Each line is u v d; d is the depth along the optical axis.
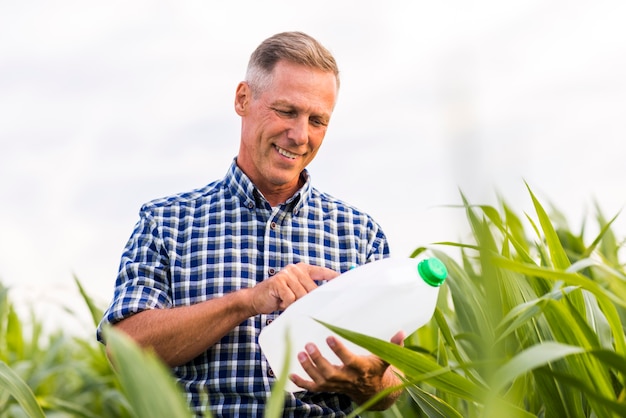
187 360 1.80
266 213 1.98
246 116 2.00
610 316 1.23
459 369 1.56
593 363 1.25
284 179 1.95
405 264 1.62
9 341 3.53
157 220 1.99
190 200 2.05
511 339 1.50
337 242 2.04
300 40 1.92
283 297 1.63
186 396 1.86
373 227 2.12
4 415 2.54
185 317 1.75
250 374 1.83
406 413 1.89
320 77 1.91
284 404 1.80
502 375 0.87
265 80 1.92
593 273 1.84
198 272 1.94
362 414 1.89
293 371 1.64
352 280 1.61
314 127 1.93
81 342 3.31
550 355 0.86
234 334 1.85
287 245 1.97
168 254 1.95
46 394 3.33
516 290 1.46
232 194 2.02
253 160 1.98
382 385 1.70
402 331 1.58
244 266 1.93
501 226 1.43
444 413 1.55
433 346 2.33
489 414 0.87
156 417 0.77
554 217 2.28
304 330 1.60
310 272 1.69
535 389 1.55
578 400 1.36
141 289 1.89
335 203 2.11
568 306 1.24
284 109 1.89
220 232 1.97
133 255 1.97
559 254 1.44
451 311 2.23
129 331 1.81
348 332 1.11
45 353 3.66
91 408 3.20
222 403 1.84
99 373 3.32
